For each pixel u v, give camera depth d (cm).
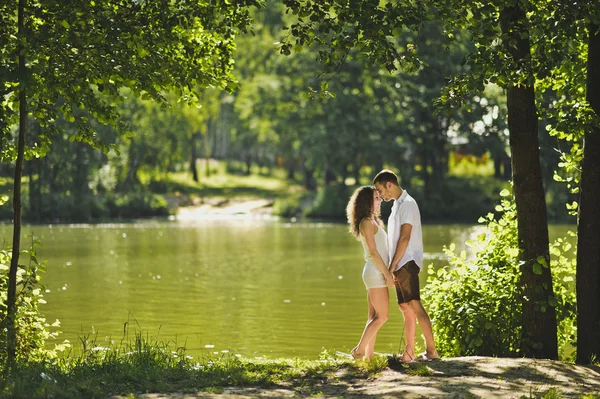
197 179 11450
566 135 1534
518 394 1038
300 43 1323
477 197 8694
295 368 1223
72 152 7931
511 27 1299
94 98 1409
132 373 1155
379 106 8562
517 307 1445
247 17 1484
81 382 1086
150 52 1405
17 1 1403
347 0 1284
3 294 1446
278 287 3203
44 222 7519
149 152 9400
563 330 1577
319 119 9000
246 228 6931
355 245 5166
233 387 1102
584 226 1404
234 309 2653
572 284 2156
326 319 2461
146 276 3541
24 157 1520
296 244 5256
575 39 1397
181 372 1184
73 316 2516
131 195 8781
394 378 1138
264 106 9300
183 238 5759
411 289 1291
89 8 1348
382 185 1309
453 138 9025
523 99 1375
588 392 1074
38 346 1437
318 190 10344
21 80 1264
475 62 1277
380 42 1277
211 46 1547
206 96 10562
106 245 5103
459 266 1576
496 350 1443
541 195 1393
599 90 1391
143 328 2317
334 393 1054
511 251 1463
